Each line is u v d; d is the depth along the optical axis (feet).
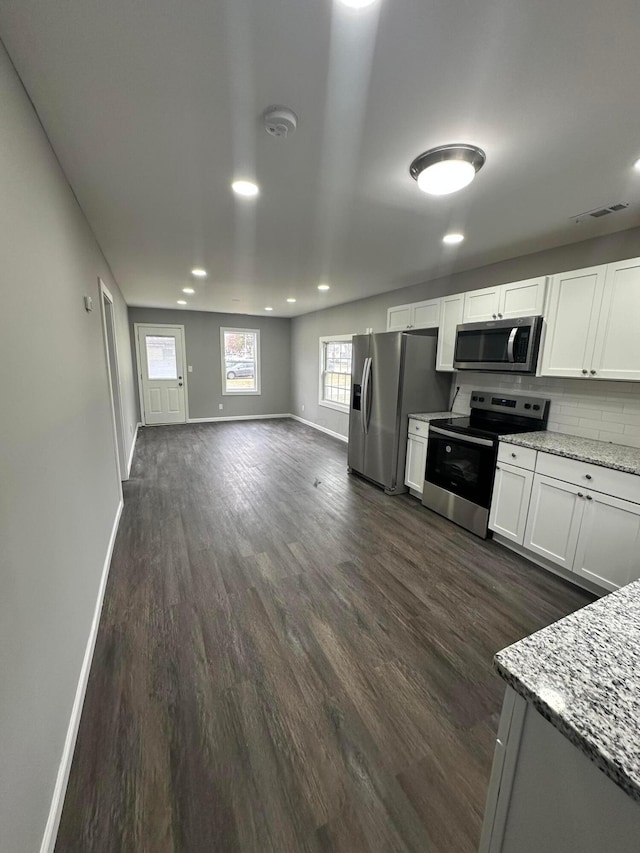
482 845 2.67
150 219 8.12
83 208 7.48
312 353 23.84
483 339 10.14
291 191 6.78
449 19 3.29
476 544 9.44
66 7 3.18
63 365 5.32
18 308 3.61
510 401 10.58
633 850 1.80
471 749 4.43
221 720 4.74
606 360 7.61
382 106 4.50
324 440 20.70
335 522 10.66
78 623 5.18
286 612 6.83
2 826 2.62
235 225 8.48
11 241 3.54
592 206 7.18
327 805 3.84
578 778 2.02
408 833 3.62
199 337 24.61
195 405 25.26
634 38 3.45
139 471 15.07
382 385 12.87
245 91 4.27
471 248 9.87
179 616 6.70
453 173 5.59
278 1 3.14
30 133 4.33
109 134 5.07
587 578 7.32
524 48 3.59
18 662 3.09
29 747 3.20
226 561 8.55
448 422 10.93
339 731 4.62
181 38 3.52
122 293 17.04
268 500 12.25
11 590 3.04
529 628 6.48
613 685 2.12
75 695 4.72
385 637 6.23
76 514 5.52
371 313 17.76
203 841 3.53
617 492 6.75
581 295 7.97
